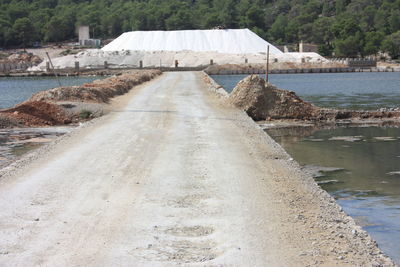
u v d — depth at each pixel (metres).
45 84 74.50
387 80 75.06
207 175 12.73
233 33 146.00
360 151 19.33
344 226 9.49
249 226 9.16
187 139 17.84
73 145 16.92
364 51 151.25
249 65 112.56
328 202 11.09
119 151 15.67
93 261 7.66
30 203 10.48
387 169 16.17
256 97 28.45
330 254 8.03
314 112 28.47
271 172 13.35
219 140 17.73
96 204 10.38
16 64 134.75
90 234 8.73
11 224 9.23
